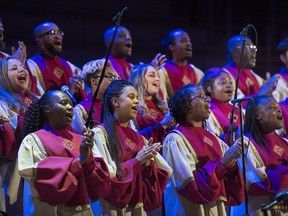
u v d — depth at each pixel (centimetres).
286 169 940
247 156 945
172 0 1855
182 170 881
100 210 838
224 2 1900
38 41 1188
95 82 977
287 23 1962
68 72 1196
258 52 1908
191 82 1291
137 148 862
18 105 930
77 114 959
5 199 895
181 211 896
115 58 1252
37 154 784
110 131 849
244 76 1320
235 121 1104
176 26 1820
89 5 1722
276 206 939
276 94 1274
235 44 1325
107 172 796
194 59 1805
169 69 1281
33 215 789
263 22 1939
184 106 923
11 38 1574
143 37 1755
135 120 1015
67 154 798
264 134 977
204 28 1862
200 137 918
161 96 1170
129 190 820
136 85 1038
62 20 1658
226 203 909
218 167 881
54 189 754
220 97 1108
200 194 869
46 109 813
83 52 1648
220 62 1838
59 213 791
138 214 846
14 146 895
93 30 1686
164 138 964
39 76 1162
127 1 1784
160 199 855
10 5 1612
